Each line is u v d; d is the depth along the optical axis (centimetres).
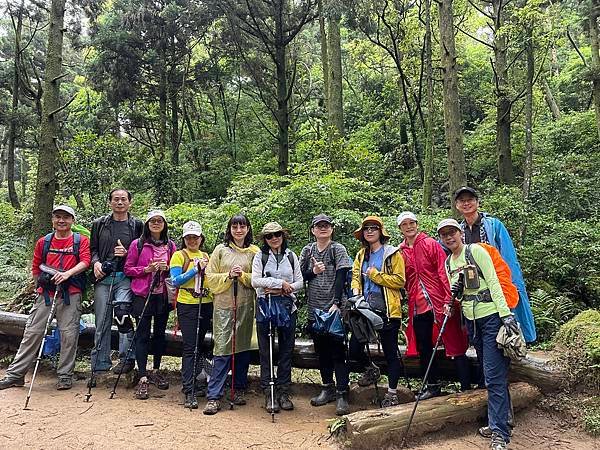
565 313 694
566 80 2133
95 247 509
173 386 514
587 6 1398
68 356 491
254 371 565
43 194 778
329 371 480
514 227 921
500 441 373
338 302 449
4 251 1329
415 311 452
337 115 1465
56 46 799
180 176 1606
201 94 2120
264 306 448
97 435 382
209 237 834
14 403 446
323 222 461
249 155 1948
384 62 1988
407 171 1616
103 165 1183
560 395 438
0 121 1931
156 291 484
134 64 1834
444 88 821
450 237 409
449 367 475
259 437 391
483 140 1638
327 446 381
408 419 390
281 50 1363
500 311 381
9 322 583
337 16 1261
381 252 454
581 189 1157
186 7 1730
